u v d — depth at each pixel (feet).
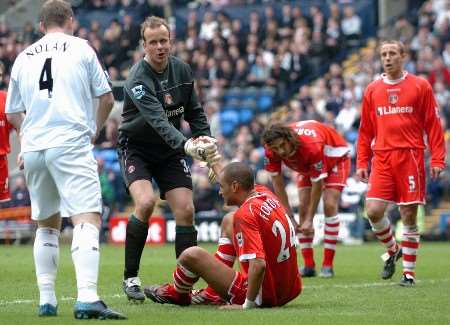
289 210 136.67
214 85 311.47
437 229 252.62
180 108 104.06
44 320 83.25
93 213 84.02
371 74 290.97
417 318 87.35
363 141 127.13
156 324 80.84
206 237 248.11
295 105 281.74
